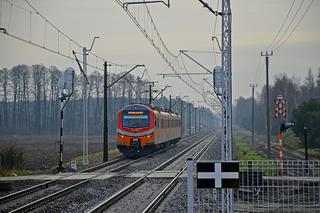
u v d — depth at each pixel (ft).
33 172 354.95
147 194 236.43
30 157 510.17
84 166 390.21
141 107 479.00
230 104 174.60
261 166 178.70
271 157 512.22
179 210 186.80
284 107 456.45
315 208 166.61
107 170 359.87
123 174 323.78
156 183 278.87
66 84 372.99
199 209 168.04
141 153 509.76
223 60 183.93
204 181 116.57
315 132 609.83
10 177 311.27
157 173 325.62
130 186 252.01
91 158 492.95
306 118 623.77
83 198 226.79
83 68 395.75
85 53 396.78
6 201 217.56
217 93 241.14
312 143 616.39
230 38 184.85
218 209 162.30
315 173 175.22
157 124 499.10
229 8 185.47
